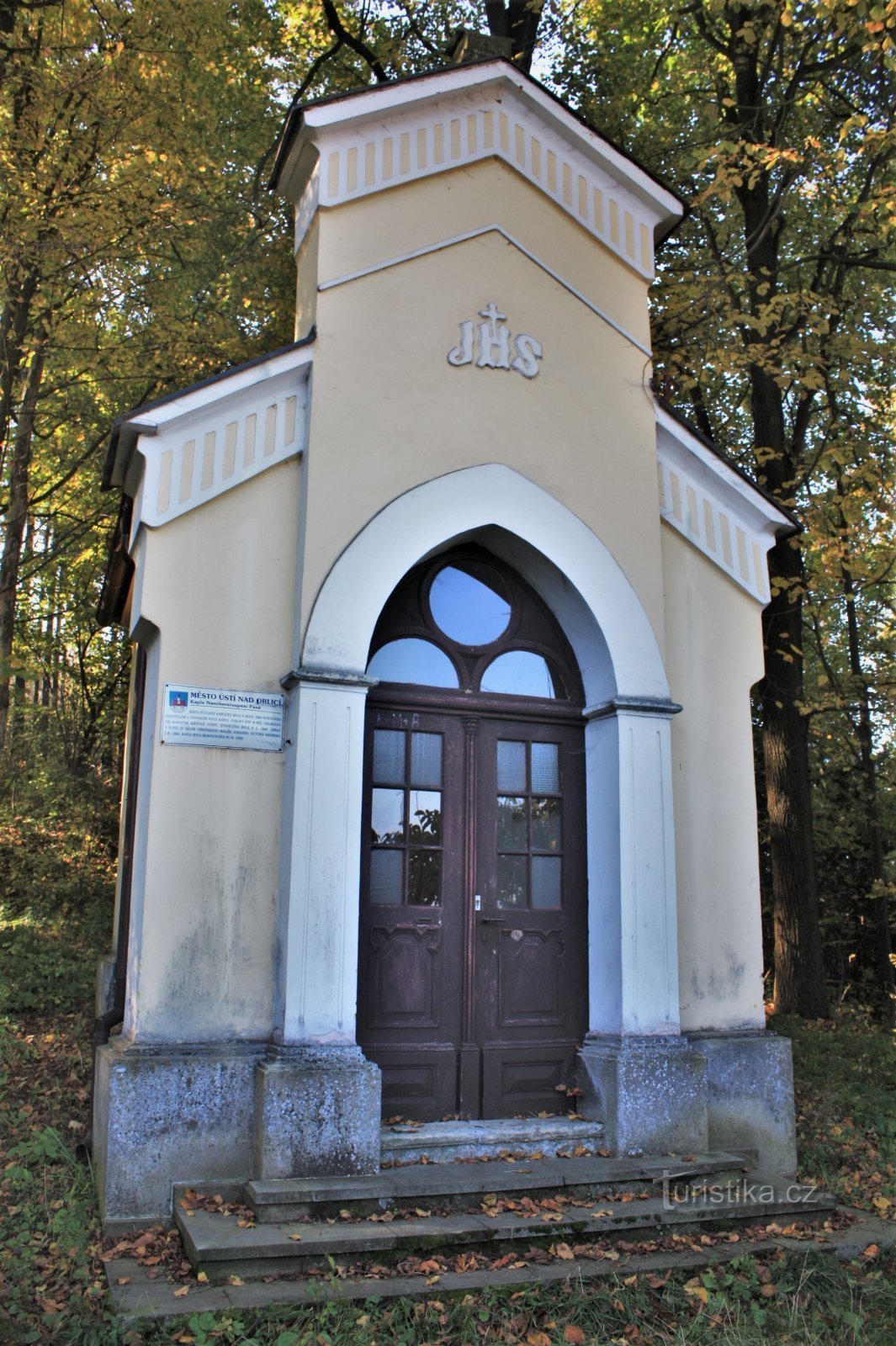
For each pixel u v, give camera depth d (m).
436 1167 5.67
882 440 10.44
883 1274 5.32
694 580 7.34
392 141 6.86
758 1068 6.67
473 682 6.90
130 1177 5.27
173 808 5.77
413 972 6.41
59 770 16.38
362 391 6.46
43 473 16.47
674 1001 6.48
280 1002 5.67
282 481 6.31
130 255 11.74
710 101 12.31
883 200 9.07
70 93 10.59
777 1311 4.87
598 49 13.16
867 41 8.50
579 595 6.82
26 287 11.47
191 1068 5.46
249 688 6.03
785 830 11.62
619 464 7.12
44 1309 4.42
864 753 14.27
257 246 13.05
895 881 12.65
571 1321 4.59
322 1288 4.52
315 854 5.76
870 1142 7.50
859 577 10.50
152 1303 4.36
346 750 5.93
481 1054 6.43
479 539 6.90
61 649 19.22
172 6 10.69
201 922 5.72
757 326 10.02
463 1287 4.65
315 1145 5.39
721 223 12.88
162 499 5.98
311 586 6.09
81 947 11.38
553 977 6.73
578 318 7.21
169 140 11.14
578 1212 5.32
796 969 11.47
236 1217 5.06
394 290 6.70
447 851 6.61
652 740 6.79
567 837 6.95
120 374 13.32
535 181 7.22
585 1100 6.44
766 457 10.50
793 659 10.40
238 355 12.88
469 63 6.97
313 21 13.44
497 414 6.81
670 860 6.67
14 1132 6.38
